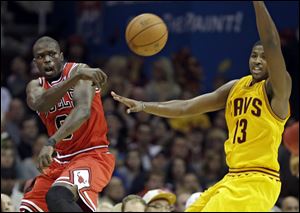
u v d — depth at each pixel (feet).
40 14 140.87
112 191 96.63
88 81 59.67
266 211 58.13
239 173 59.00
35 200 63.10
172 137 115.14
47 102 59.57
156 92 123.44
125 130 115.65
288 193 96.07
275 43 57.26
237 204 57.93
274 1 123.24
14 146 103.40
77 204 59.41
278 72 57.72
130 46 64.64
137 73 128.36
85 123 62.34
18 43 138.82
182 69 125.90
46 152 56.39
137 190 101.96
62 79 62.34
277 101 58.65
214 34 126.41
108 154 63.00
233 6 124.98
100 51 133.39
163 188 100.32
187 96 121.80
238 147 59.52
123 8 131.34
